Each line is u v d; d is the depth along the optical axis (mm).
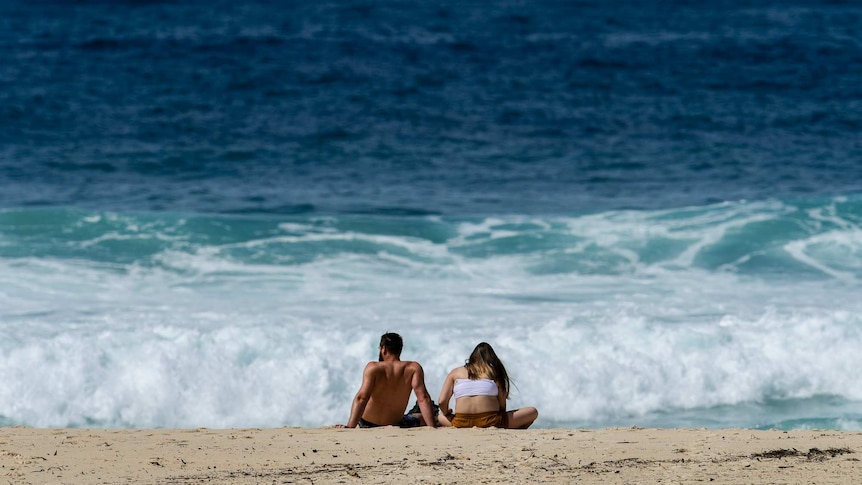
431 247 59875
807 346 43625
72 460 25344
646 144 97562
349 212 70375
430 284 53125
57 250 57938
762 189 78500
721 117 109500
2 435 29281
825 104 115375
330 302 49688
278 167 88188
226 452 26391
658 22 186875
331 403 40219
